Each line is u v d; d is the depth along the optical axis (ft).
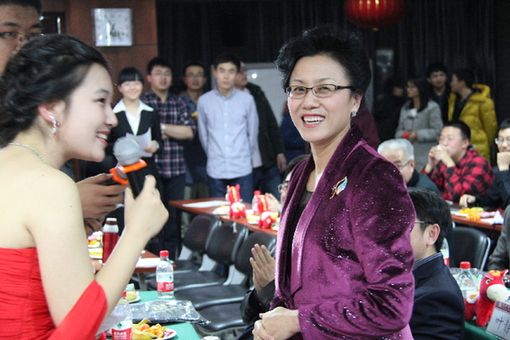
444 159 20.16
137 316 10.06
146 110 21.17
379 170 5.96
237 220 18.19
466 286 10.79
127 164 5.56
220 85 23.66
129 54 25.85
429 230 8.89
